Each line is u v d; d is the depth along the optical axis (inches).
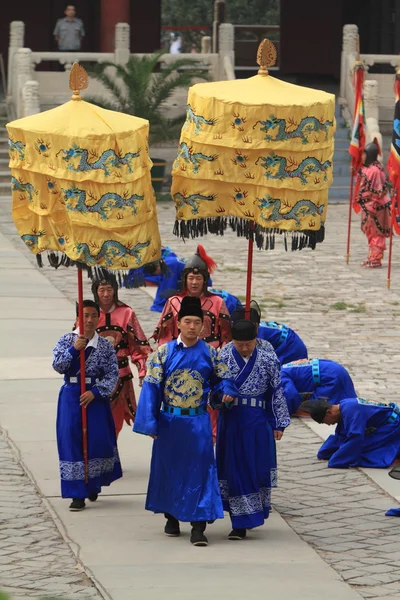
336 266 2231.8
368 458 1105.4
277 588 788.6
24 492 1007.0
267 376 918.4
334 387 1200.8
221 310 1088.8
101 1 3693.4
